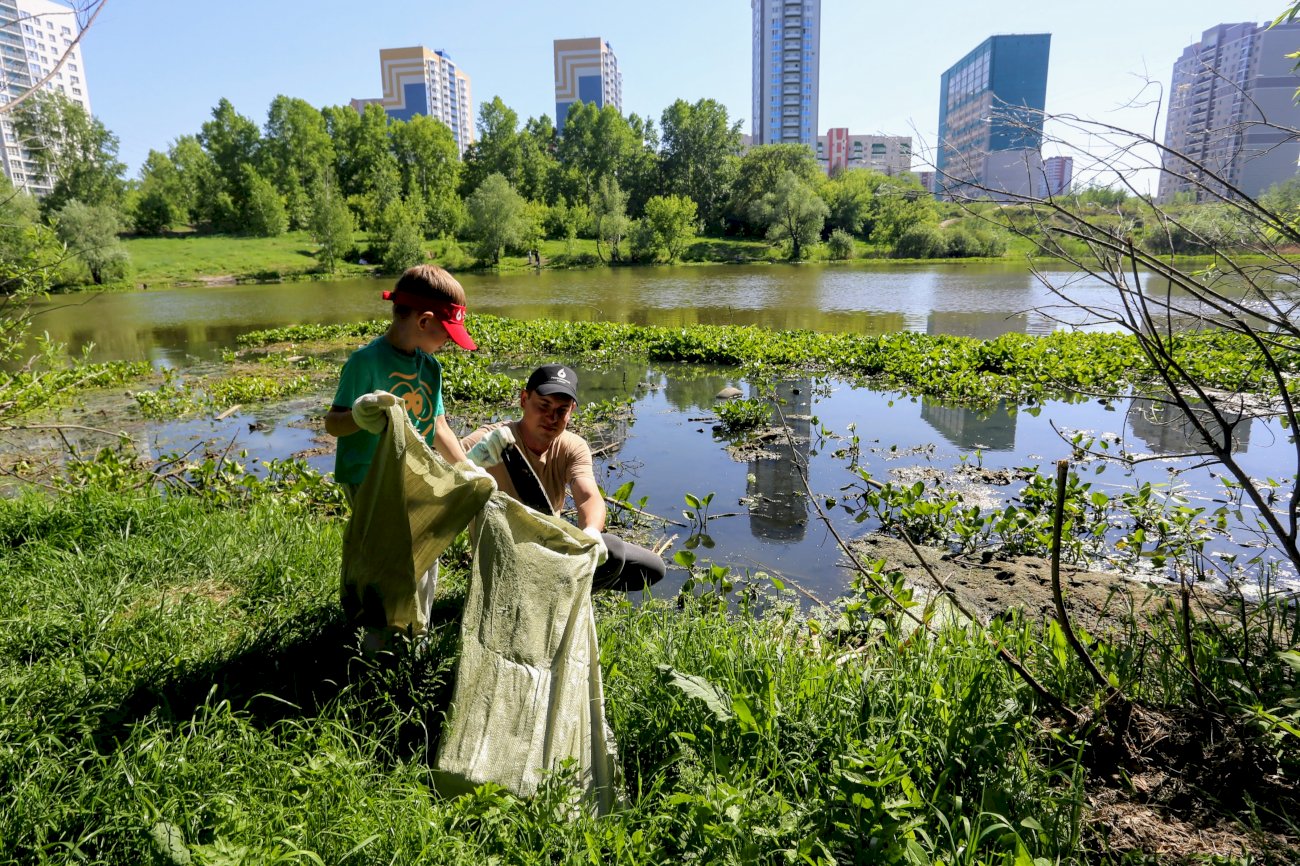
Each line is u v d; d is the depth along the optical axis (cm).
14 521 448
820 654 337
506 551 255
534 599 248
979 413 972
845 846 209
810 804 225
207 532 445
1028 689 287
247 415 1034
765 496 655
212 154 8444
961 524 536
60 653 311
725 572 441
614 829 211
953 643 327
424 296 297
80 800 218
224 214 7219
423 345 306
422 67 19375
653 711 274
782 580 489
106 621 336
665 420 952
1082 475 701
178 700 281
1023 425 904
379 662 287
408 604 285
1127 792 246
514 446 305
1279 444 780
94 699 275
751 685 285
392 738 263
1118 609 419
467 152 9475
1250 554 505
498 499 263
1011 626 358
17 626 325
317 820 215
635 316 2539
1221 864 209
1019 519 544
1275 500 618
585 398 1110
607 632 342
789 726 259
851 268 5291
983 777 236
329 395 1179
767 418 936
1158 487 657
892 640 338
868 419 947
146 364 1410
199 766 231
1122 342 1314
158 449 851
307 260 5978
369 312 2833
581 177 9006
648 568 394
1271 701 261
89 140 4741
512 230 6119
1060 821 223
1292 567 482
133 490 552
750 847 198
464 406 1063
